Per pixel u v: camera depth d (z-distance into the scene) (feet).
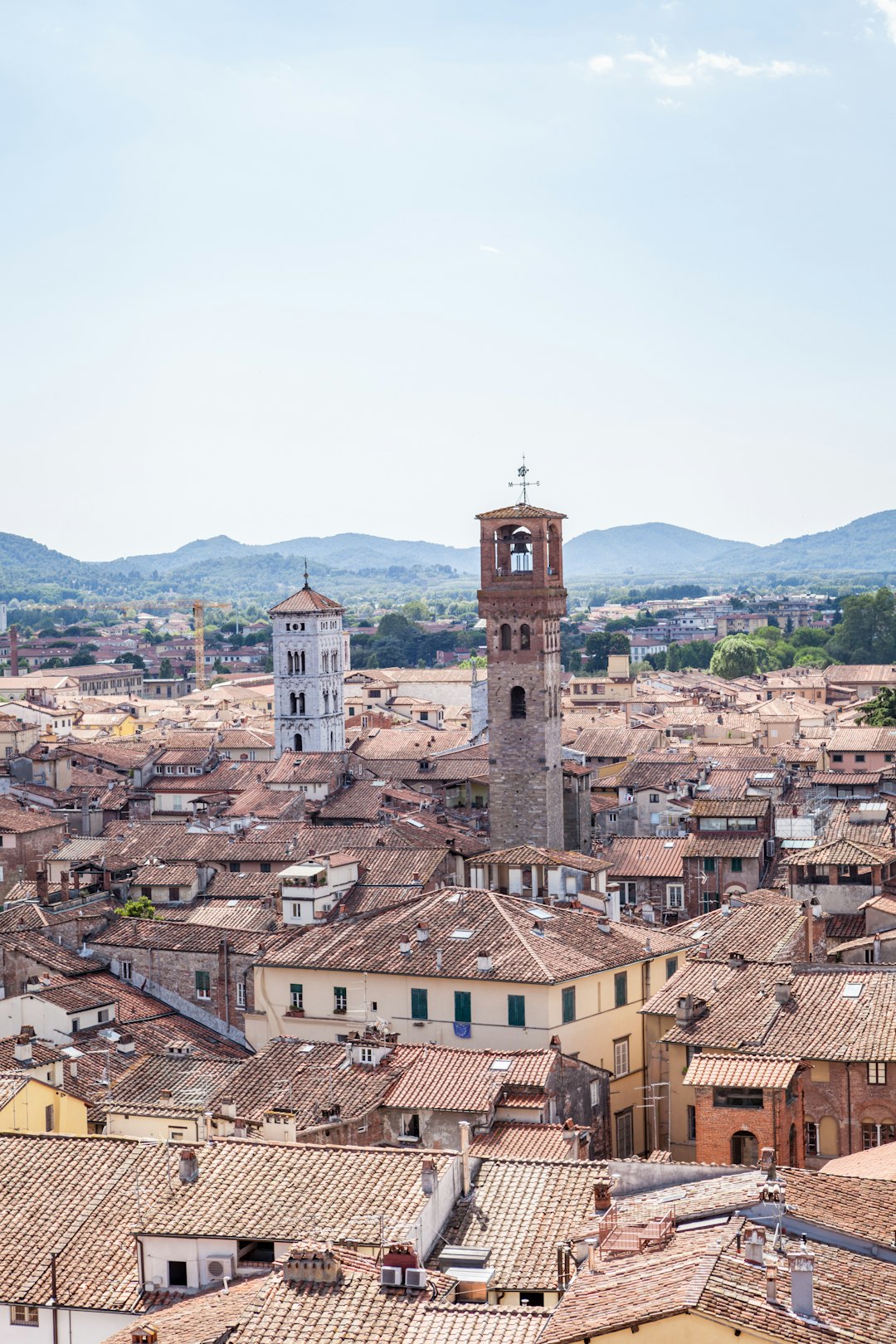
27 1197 285.43
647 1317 182.29
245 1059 412.77
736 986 400.67
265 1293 220.84
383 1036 411.54
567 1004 442.09
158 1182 284.41
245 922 579.07
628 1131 437.58
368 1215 265.34
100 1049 447.01
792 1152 345.92
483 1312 214.07
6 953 514.68
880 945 456.45
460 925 473.67
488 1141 355.97
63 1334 262.26
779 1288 192.03
